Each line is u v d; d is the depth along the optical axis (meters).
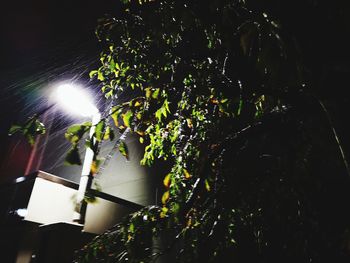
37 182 5.31
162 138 3.65
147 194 7.66
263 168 3.78
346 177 2.30
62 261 3.89
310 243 3.10
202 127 3.59
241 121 3.45
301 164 2.80
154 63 2.84
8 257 4.97
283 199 3.30
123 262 2.70
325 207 2.65
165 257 5.57
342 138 1.52
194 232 3.19
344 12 1.67
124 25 2.59
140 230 2.69
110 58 3.00
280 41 1.56
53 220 5.29
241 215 3.41
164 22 2.42
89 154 4.99
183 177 3.27
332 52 1.65
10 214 5.32
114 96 3.23
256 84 2.32
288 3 1.76
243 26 1.74
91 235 5.86
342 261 2.72
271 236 3.40
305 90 2.07
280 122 2.63
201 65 2.84
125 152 2.49
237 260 3.34
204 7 2.31
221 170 3.37
